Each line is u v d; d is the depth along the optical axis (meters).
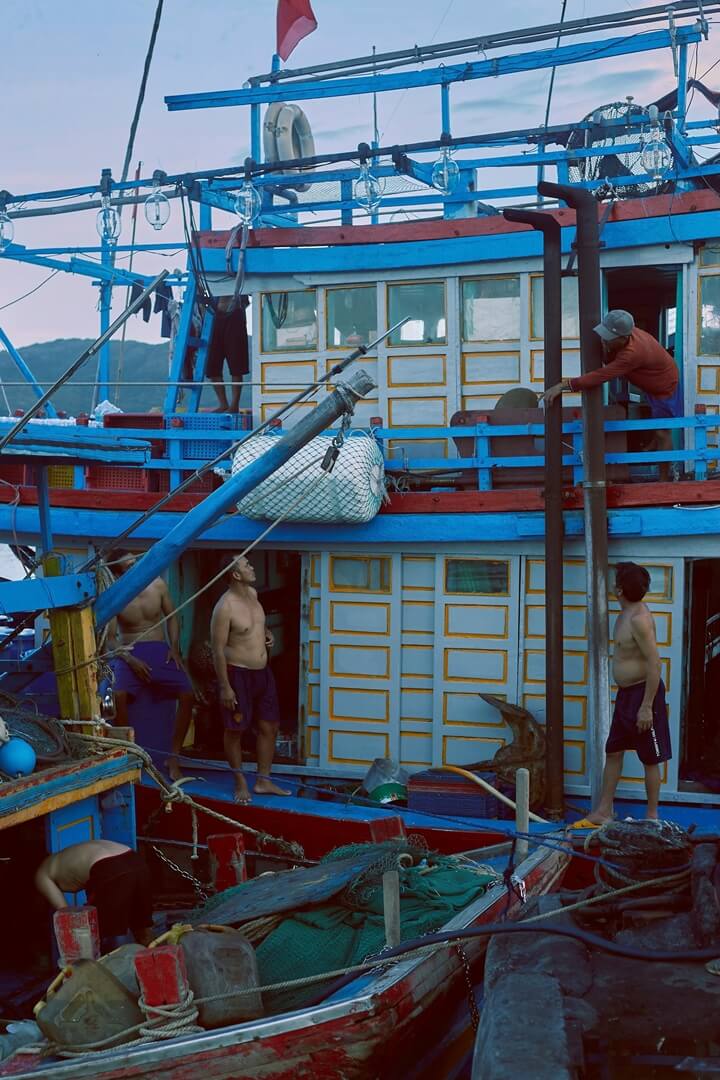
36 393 13.59
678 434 10.07
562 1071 3.67
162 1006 5.38
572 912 5.02
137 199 11.27
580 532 9.20
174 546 7.78
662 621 9.18
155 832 9.05
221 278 10.74
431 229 10.21
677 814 8.92
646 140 9.70
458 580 9.72
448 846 8.32
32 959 7.49
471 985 5.93
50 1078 5.20
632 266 9.88
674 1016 4.06
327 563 10.08
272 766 10.21
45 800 6.48
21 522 10.68
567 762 9.43
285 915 6.22
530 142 10.70
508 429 9.44
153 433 10.41
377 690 10.00
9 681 9.31
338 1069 5.15
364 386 7.73
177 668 9.69
